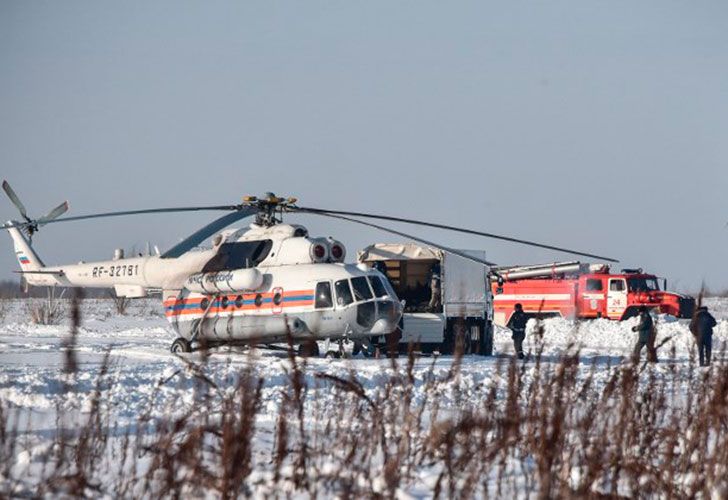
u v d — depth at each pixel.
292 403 28.31
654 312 169.00
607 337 145.62
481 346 108.25
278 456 26.42
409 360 29.78
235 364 72.25
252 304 93.69
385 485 26.38
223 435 25.09
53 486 26.42
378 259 107.94
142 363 83.06
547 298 173.75
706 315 91.38
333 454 28.11
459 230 84.88
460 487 27.34
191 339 99.38
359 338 91.25
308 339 27.89
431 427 30.28
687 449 29.16
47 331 153.62
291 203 93.25
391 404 31.30
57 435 32.56
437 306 104.81
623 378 29.83
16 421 32.75
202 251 99.19
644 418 30.91
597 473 26.62
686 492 27.91
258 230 97.00
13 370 68.44
